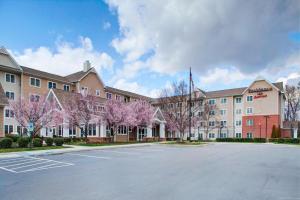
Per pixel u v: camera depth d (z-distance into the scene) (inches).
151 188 303.1
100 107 1284.4
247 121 1978.3
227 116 2069.4
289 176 389.4
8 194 276.2
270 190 297.6
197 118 1994.3
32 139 871.1
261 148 1088.2
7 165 500.7
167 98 1768.0
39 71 1512.1
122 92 1987.0
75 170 440.8
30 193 280.4
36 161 564.1
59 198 260.1
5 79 1299.2
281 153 818.8
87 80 1656.0
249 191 291.7
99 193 279.4
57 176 383.2
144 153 775.7
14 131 1314.0
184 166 492.4
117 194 275.4
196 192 284.7
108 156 680.4
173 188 303.6
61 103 1159.6
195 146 1187.3
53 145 966.4
